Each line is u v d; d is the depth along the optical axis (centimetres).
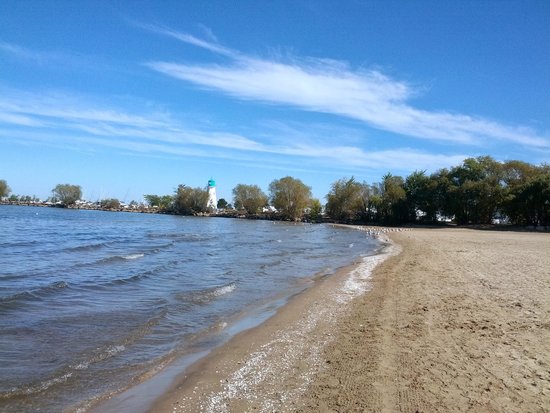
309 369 799
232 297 1544
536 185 6769
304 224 10181
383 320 1112
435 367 761
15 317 1180
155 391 720
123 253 3017
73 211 15438
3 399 673
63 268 2211
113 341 989
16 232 5125
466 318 1086
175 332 1084
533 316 1095
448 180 8756
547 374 721
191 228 7206
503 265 2141
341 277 1942
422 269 2050
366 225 9712
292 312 1298
